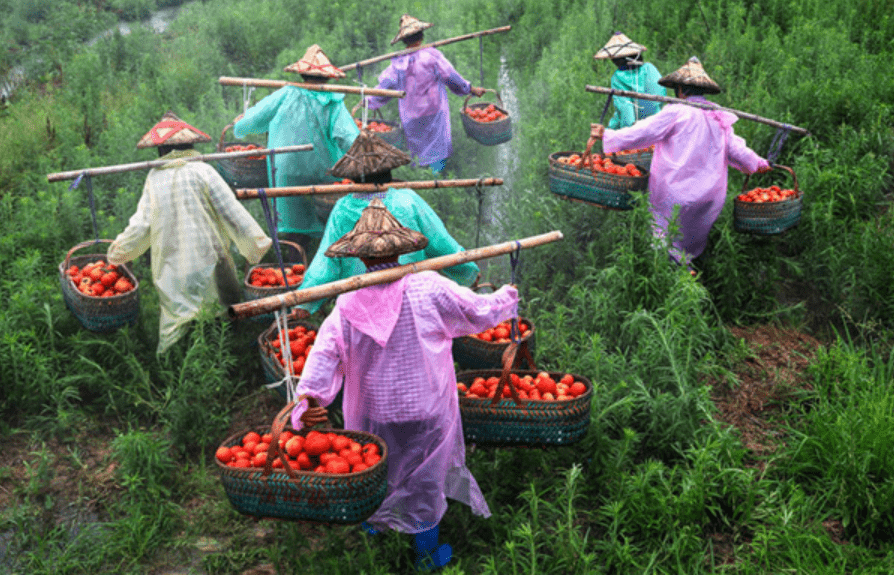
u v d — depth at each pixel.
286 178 6.31
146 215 4.89
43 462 4.30
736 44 9.24
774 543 3.66
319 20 12.92
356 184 4.20
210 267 5.04
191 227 4.93
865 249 5.66
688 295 4.87
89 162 7.47
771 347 5.47
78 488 4.31
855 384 4.61
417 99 7.56
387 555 3.67
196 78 10.31
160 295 5.05
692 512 3.79
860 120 7.35
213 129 8.38
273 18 12.55
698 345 5.11
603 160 5.98
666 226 5.66
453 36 11.25
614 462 4.08
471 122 7.72
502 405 3.63
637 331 5.00
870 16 10.02
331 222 4.28
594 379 4.54
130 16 15.38
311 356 3.20
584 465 4.24
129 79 10.40
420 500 3.52
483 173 8.03
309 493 3.02
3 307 5.38
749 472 3.87
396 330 3.26
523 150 7.67
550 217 6.17
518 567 3.63
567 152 6.41
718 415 4.79
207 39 12.34
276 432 3.00
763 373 5.18
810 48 8.78
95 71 10.29
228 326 5.19
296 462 3.22
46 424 4.72
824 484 4.05
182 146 5.02
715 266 5.79
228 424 4.74
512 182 7.57
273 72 10.85
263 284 5.27
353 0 13.20
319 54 6.30
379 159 4.14
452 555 3.78
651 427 4.33
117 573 3.75
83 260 5.41
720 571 3.63
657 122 5.45
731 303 5.74
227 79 6.06
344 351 3.25
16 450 4.58
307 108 6.16
